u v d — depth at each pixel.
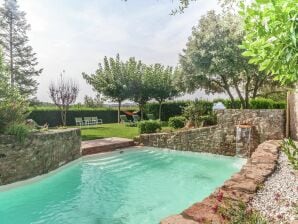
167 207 7.14
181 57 21.62
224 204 4.08
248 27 2.05
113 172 10.65
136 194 8.16
